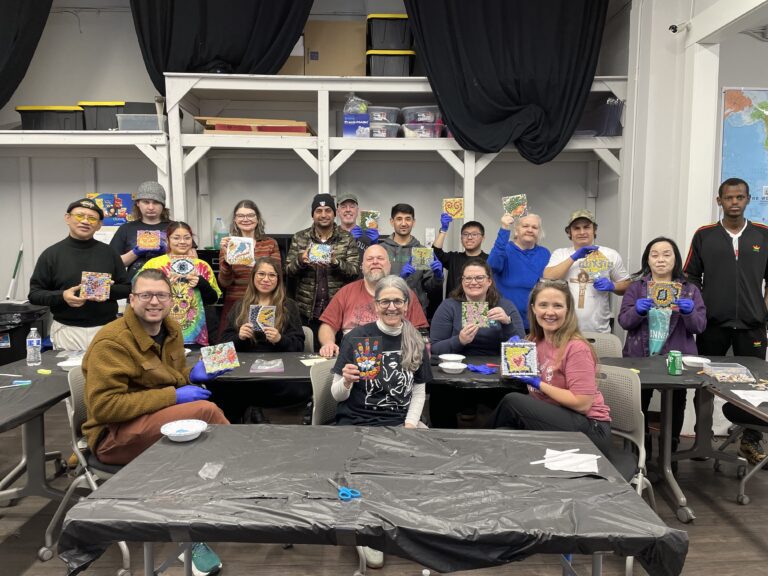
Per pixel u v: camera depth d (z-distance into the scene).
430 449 1.72
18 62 4.20
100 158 4.83
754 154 4.17
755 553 2.37
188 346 3.10
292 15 4.11
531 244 3.65
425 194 4.95
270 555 2.36
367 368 2.13
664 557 1.24
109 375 2.05
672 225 3.99
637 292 3.14
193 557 2.21
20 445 3.45
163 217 3.89
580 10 4.02
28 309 4.08
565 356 2.27
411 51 4.20
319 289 3.58
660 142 3.98
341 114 4.90
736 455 3.02
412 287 3.57
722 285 3.31
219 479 1.50
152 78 4.14
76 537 1.28
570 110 4.05
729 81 4.38
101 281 2.98
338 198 4.76
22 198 4.82
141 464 1.59
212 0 4.07
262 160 4.87
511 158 4.84
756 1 3.09
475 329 2.70
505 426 2.33
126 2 4.73
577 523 1.28
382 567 2.28
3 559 2.32
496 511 1.34
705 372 2.62
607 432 2.22
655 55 3.92
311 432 1.86
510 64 4.02
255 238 3.67
